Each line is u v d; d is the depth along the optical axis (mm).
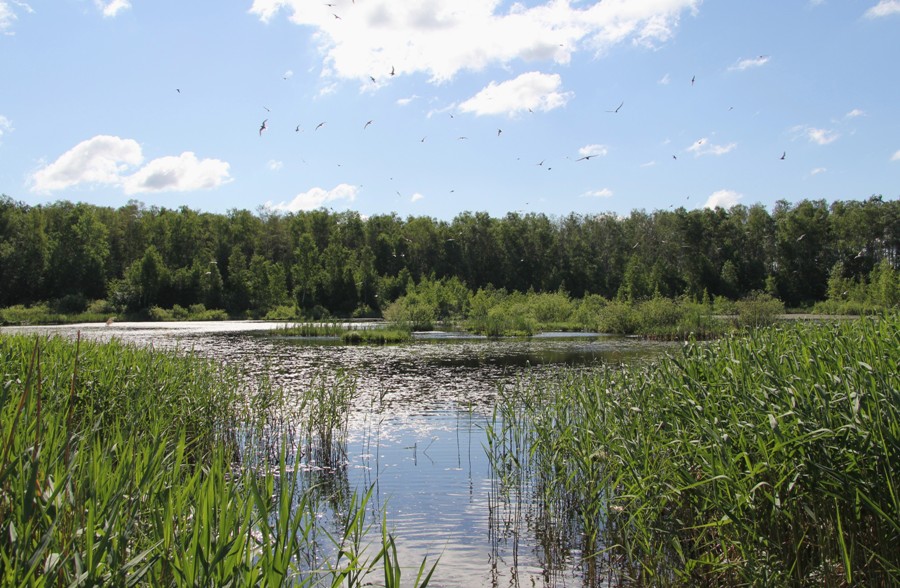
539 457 8156
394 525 6711
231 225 88875
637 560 5297
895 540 3945
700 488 4867
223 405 9859
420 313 44750
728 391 5500
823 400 4273
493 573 5547
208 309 67938
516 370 19047
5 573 2451
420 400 14102
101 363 9477
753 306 34219
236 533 3088
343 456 9477
